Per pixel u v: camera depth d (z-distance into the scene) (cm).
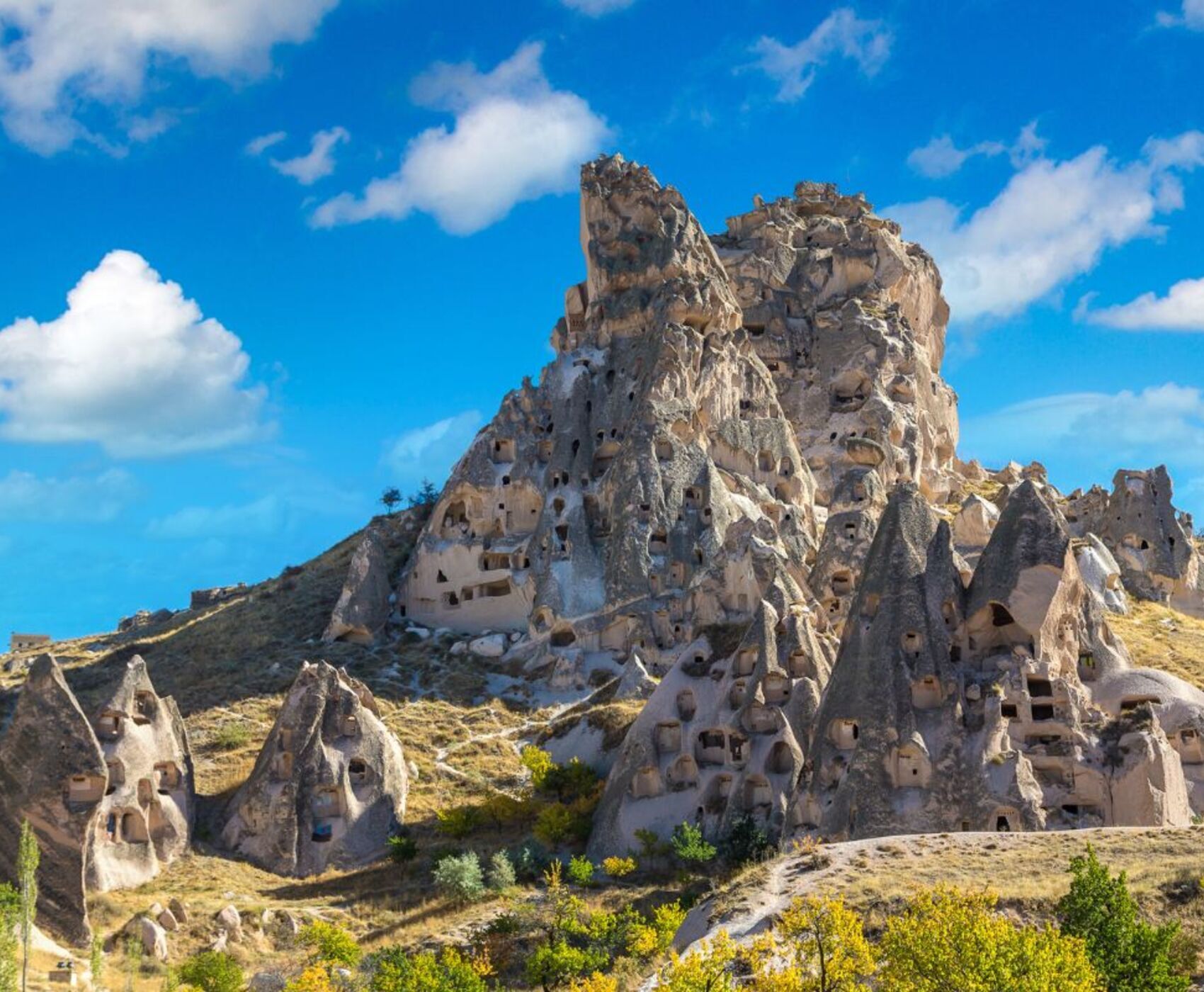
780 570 9288
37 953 6544
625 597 10294
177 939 6900
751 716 7725
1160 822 6862
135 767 7762
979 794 6862
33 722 7306
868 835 6844
